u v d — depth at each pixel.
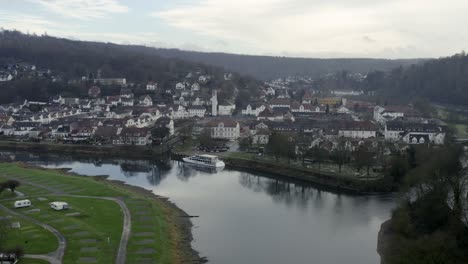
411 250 108.50
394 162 196.75
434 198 132.12
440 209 127.81
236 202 174.75
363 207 169.00
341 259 121.44
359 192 190.88
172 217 152.00
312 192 192.00
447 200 139.75
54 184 186.00
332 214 160.12
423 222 131.62
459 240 112.81
